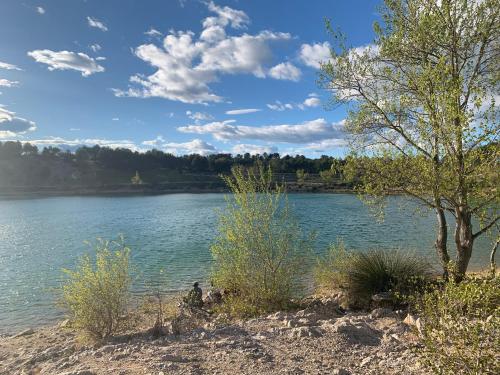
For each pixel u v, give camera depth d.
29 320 13.72
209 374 5.61
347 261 11.36
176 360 6.27
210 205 73.31
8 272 21.97
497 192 7.95
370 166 9.47
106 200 94.00
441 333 4.39
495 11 8.59
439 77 7.88
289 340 7.01
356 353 6.35
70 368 6.40
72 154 179.88
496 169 7.93
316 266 12.74
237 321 9.44
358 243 26.23
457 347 4.09
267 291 10.28
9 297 16.77
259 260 10.48
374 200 9.70
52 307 15.11
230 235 10.65
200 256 24.44
